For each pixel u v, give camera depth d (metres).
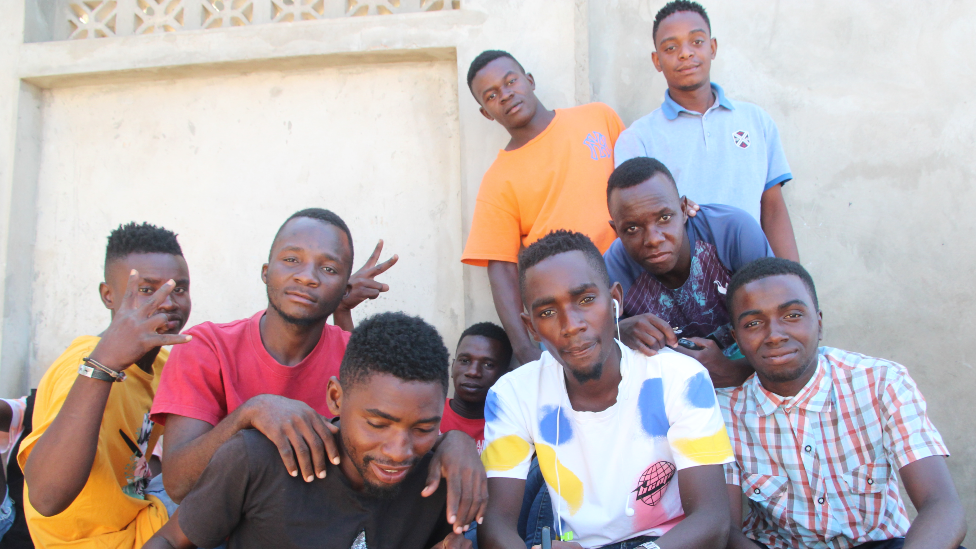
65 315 3.93
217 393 2.36
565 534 2.24
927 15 3.58
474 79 3.34
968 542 3.28
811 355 2.30
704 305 2.75
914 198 3.53
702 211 2.81
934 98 3.55
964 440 3.36
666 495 2.24
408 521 2.03
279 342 2.44
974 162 3.51
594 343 2.08
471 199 3.59
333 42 3.73
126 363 2.13
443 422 3.29
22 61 3.92
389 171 3.82
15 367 3.84
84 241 3.96
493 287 3.36
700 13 3.26
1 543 2.55
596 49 3.75
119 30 4.06
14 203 3.87
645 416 2.21
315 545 1.93
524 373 2.40
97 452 2.36
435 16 3.68
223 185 3.92
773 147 3.31
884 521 2.28
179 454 2.13
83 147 4.01
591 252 2.15
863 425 2.32
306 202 3.87
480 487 1.99
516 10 3.63
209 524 1.90
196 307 3.87
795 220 3.60
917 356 3.45
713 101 3.34
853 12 3.62
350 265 2.46
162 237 2.68
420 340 1.87
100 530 2.41
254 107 3.93
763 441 2.42
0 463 2.60
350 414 1.86
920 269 3.49
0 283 3.79
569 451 2.26
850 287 3.53
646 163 2.63
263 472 1.90
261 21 3.96
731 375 2.52
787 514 2.36
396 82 3.86
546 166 3.32
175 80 3.99
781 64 3.65
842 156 3.59
